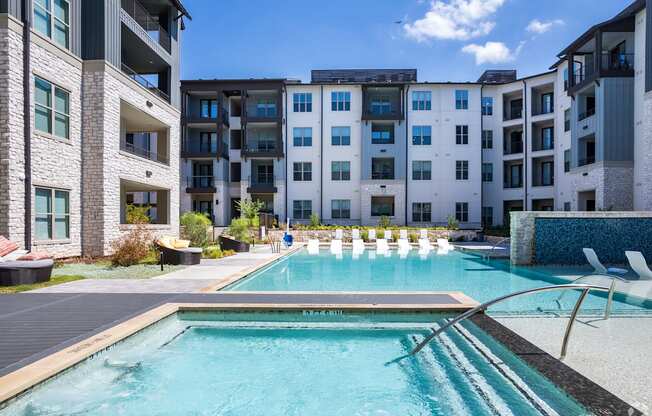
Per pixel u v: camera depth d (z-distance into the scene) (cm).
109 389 396
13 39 1081
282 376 427
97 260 1263
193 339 541
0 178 1064
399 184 2920
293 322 600
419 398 377
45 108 1192
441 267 1288
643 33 1861
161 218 1920
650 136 1736
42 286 795
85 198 1336
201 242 1684
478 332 500
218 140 2884
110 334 461
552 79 2759
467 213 2930
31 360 379
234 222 1958
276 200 2953
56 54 1221
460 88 2962
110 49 1388
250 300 652
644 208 1766
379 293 711
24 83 1111
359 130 2986
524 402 357
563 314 572
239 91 2944
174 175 1934
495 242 2283
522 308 630
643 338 455
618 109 1930
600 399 306
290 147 2991
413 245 2167
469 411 350
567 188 2588
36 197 1153
